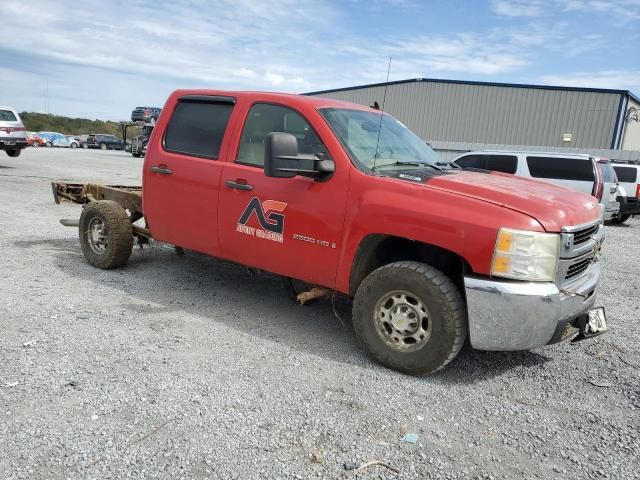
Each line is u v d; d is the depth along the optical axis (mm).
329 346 4211
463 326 3553
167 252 7008
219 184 4645
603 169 13375
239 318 4734
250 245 4508
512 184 3990
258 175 4410
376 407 3281
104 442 2760
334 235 3971
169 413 3068
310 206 4078
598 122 30203
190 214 4930
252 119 4609
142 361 3717
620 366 4098
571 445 2988
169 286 5551
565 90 30750
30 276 5594
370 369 3812
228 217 4613
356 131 4309
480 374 3842
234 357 3891
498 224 3334
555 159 12617
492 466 2760
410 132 5156
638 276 7473
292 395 3365
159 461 2635
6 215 9219
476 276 3430
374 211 3740
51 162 23359
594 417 3307
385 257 4098
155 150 5242
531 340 3420
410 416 3201
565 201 3730
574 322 3803
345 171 3957
